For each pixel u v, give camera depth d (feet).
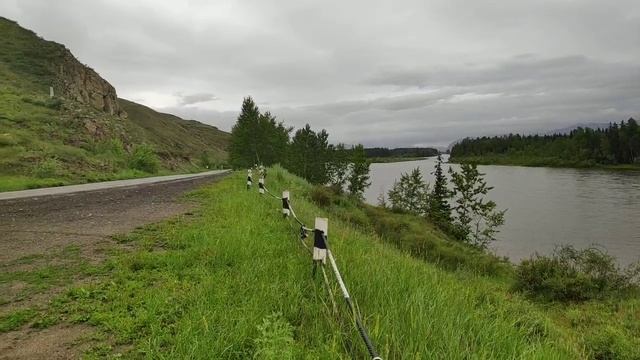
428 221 128.67
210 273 19.21
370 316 14.12
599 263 53.52
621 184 345.51
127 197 55.52
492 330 14.38
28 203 48.11
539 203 246.47
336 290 16.47
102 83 301.63
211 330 12.55
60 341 13.19
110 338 13.38
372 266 19.93
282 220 35.53
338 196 94.79
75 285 18.38
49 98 161.79
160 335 13.00
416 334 12.50
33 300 16.63
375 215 96.48
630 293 50.01
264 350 10.73
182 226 31.63
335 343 11.64
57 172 87.20
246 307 14.11
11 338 13.41
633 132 572.92
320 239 17.90
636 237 148.25
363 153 254.27
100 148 134.10
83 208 43.60
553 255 57.72
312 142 278.46
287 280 17.49
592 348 28.17
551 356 13.69
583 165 589.73
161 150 236.84
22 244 26.17
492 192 312.91
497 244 145.89
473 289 25.44
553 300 48.91
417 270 23.86
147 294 16.71
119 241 26.96
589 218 191.01
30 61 226.99
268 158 208.74
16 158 88.48
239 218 34.30
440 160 204.13
